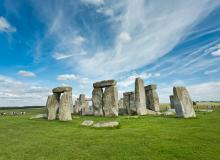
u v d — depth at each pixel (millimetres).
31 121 22578
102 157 8438
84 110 34562
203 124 14758
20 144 11461
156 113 26406
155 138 11047
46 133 14766
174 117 20250
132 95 30109
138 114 26203
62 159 8430
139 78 27391
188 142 9914
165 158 7910
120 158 8180
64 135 13586
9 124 20453
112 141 10961
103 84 27188
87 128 16047
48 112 24656
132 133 12750
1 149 10445
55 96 25234
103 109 26531
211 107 36531
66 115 22750
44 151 9758
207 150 8578
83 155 8836
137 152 8805
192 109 19828
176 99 20422
